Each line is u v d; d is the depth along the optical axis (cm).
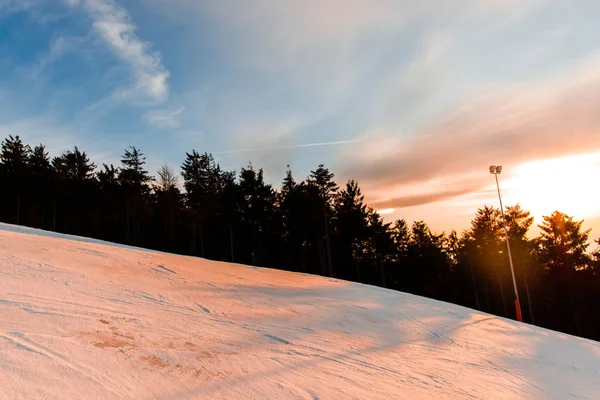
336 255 4538
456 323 1209
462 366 745
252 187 3925
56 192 3988
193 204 3928
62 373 352
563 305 4019
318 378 503
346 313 1034
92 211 4172
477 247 5119
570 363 942
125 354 434
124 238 4522
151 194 4512
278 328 733
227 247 4425
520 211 4909
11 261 811
